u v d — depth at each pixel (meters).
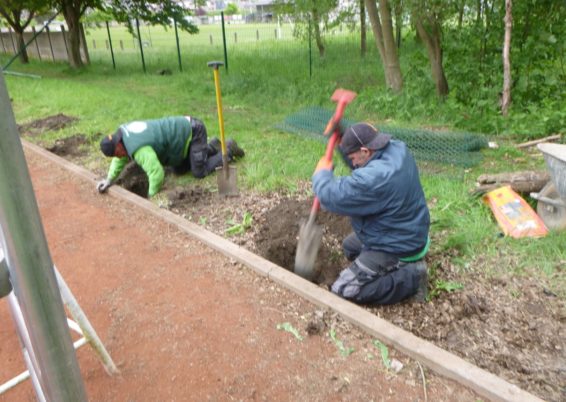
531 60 7.02
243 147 6.18
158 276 3.53
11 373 2.67
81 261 3.79
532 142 5.78
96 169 5.75
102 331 2.97
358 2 12.21
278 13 12.29
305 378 2.54
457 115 6.90
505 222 3.81
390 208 2.90
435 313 3.06
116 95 10.09
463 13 7.49
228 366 2.65
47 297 0.99
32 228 0.93
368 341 2.77
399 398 2.39
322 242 3.93
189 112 8.31
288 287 3.25
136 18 15.45
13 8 17.05
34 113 8.69
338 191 2.90
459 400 2.36
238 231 4.12
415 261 3.14
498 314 2.97
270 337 2.85
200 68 14.05
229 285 3.37
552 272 3.27
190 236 4.06
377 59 13.90
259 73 11.77
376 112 7.88
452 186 4.61
